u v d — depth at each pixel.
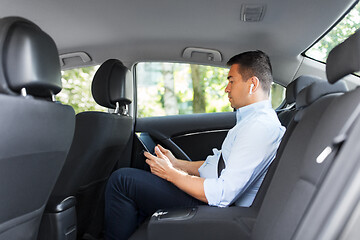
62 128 1.10
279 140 1.54
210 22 2.17
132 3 2.00
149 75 2.61
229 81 1.76
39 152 1.02
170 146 2.53
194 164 2.01
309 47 2.27
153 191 1.67
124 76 1.86
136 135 2.54
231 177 1.44
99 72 1.84
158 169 1.53
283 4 1.92
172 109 2.62
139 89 2.61
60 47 2.39
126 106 1.98
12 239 1.05
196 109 2.62
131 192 1.69
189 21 2.18
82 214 1.87
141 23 2.21
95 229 2.05
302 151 0.97
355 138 0.65
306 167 0.85
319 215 0.66
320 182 0.73
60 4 1.99
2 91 0.90
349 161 0.64
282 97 2.51
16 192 0.99
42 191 1.13
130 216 1.72
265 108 1.66
